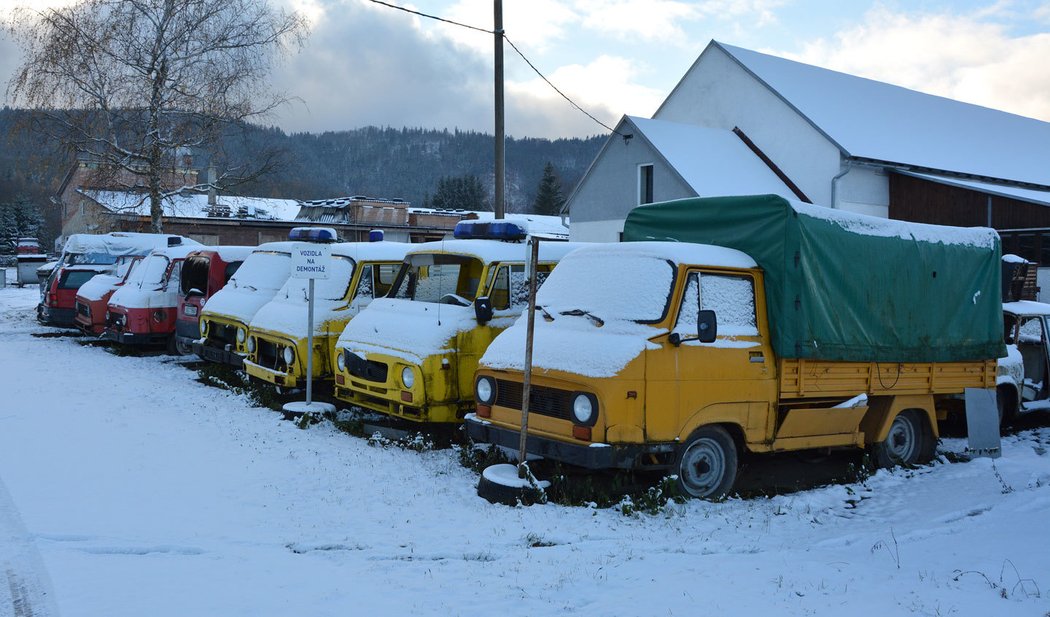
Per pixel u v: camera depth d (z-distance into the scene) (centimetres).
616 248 818
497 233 1044
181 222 3706
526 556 588
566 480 759
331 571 544
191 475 779
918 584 535
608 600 501
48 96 2662
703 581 536
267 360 1202
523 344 792
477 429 809
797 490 842
